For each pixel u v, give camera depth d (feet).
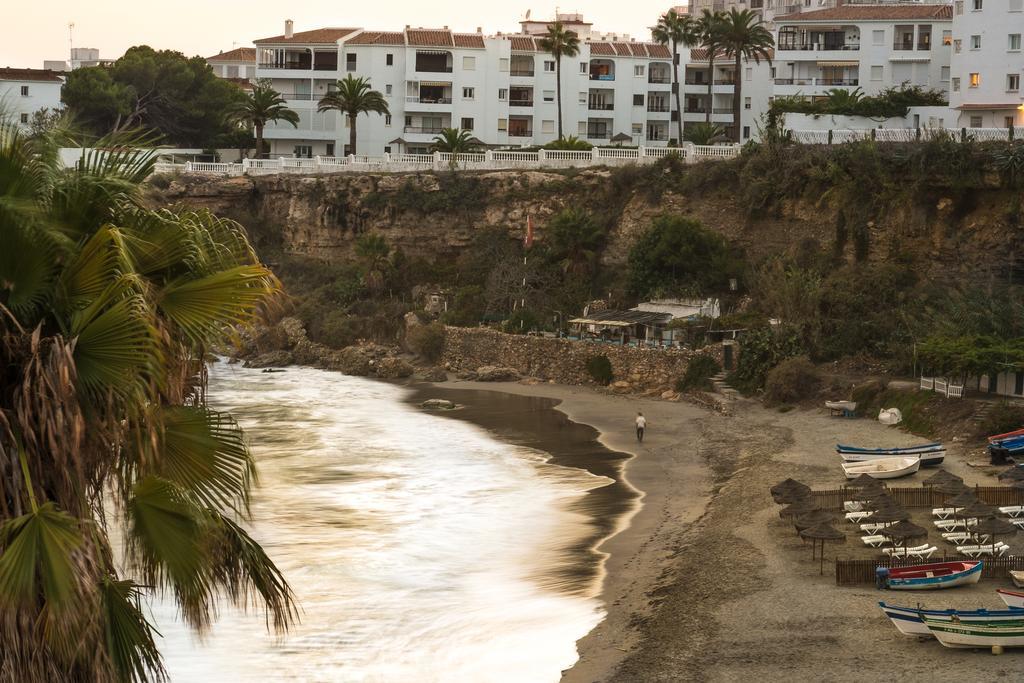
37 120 52.95
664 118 455.63
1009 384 190.70
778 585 110.11
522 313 291.17
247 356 323.37
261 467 176.45
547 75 441.27
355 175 355.56
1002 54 303.89
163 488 46.01
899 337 227.61
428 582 118.73
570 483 166.81
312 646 100.07
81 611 42.52
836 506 137.90
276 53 454.81
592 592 114.21
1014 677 83.97
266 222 368.89
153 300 47.21
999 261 248.11
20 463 44.14
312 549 130.72
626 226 312.50
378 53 433.07
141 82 442.09
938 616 91.61
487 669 94.17
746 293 279.90
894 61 368.48
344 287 335.67
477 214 337.93
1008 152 247.09
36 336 43.93
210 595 48.26
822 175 276.21
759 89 458.91
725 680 87.04
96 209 49.19
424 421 222.89
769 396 222.07
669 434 204.64
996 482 148.15
